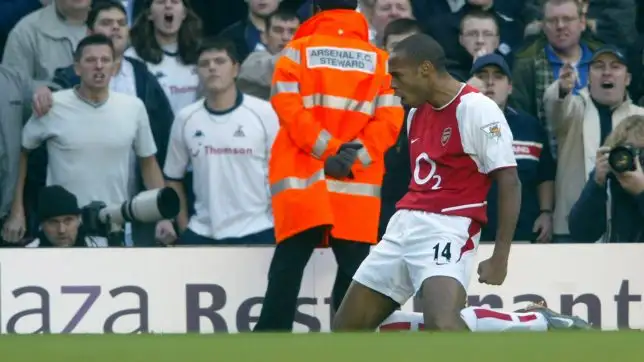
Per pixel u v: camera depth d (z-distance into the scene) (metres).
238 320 25.91
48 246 25.89
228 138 26.02
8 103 25.62
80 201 25.84
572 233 26.38
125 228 26.00
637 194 26.09
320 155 23.52
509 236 21.20
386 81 24.53
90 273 25.62
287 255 24.27
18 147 25.70
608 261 26.02
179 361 14.66
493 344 15.57
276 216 24.30
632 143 26.16
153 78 26.14
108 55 25.67
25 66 25.75
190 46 26.17
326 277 25.78
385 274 21.98
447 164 21.52
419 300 26.06
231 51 26.02
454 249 21.31
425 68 21.31
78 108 25.75
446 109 21.45
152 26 26.05
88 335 16.44
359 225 24.48
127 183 26.08
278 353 15.00
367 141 24.20
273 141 26.03
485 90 26.00
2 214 25.72
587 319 26.06
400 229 22.02
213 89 26.02
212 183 26.06
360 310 22.33
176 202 26.11
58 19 25.81
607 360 14.61
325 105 24.12
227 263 25.88
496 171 21.09
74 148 25.73
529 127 26.16
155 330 25.73
